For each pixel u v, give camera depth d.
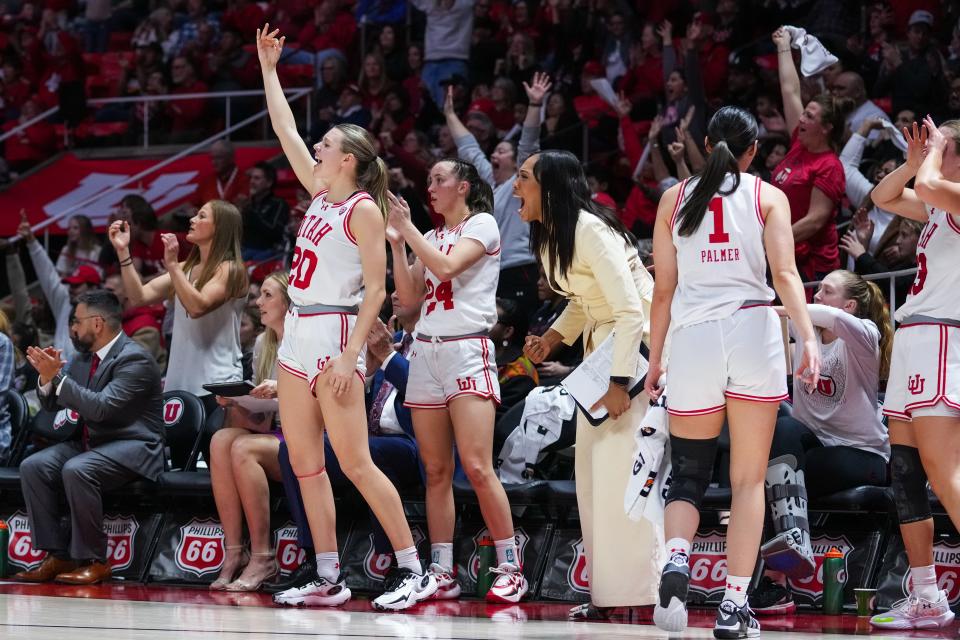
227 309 8.64
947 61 12.48
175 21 18.92
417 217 11.84
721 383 5.15
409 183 12.19
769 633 5.49
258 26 18.27
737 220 5.19
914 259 8.63
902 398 5.97
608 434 6.25
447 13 15.73
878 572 6.77
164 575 8.08
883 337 7.34
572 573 7.22
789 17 14.60
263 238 13.68
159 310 11.86
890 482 6.93
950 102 11.84
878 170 10.10
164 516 8.28
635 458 5.56
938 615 5.90
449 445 7.08
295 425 6.63
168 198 15.70
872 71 13.03
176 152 17.30
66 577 8.02
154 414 8.24
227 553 7.76
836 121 8.77
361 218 6.45
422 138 13.61
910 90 12.12
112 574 8.23
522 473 7.54
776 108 12.40
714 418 5.18
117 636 4.86
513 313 8.67
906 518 6.02
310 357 6.52
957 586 6.63
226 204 8.62
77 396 7.95
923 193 5.62
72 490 7.87
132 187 16.34
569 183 6.29
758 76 13.46
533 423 7.54
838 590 6.60
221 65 17.61
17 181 17.33
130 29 19.70
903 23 13.63
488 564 7.21
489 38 15.88
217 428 8.48
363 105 15.71
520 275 10.30
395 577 6.79
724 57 13.53
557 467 7.93
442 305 6.93
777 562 6.23
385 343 7.41
